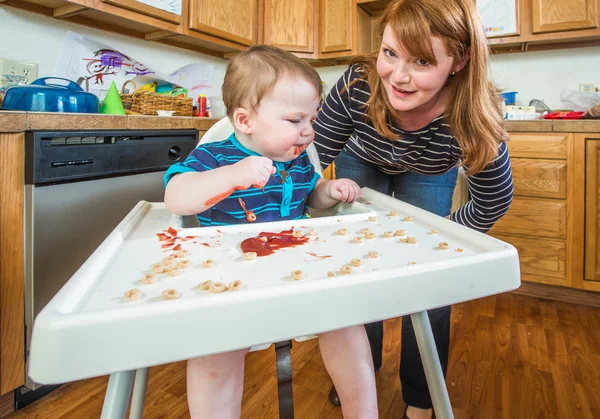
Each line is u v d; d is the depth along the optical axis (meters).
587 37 2.04
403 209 0.68
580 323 1.60
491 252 0.45
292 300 0.35
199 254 0.46
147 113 1.79
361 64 0.88
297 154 0.73
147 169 1.36
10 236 0.98
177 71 2.25
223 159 0.70
